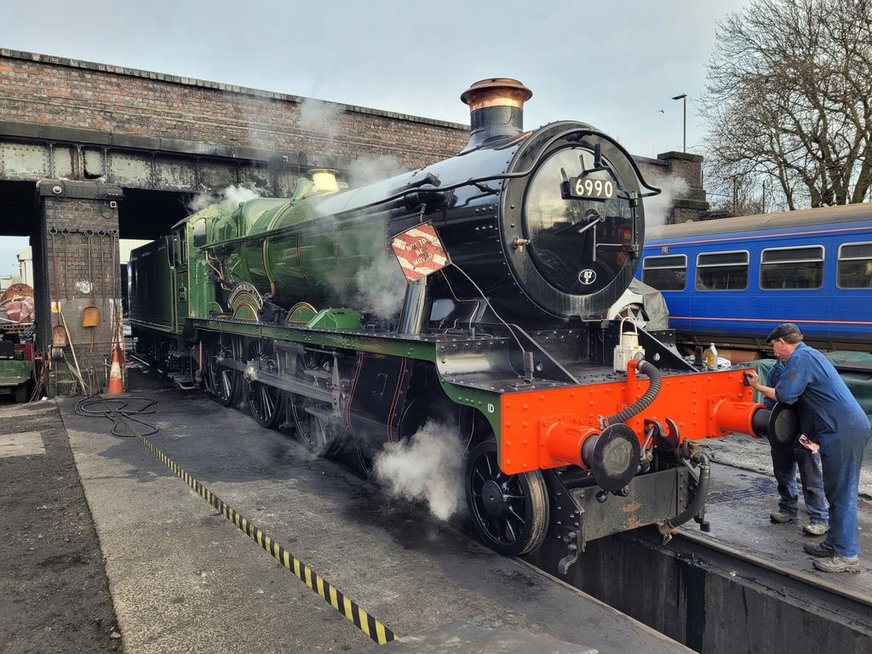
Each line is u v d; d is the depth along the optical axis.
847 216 9.46
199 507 4.69
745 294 10.85
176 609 3.22
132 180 9.96
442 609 3.28
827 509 4.26
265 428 7.32
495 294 4.24
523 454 3.32
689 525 4.37
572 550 3.44
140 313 14.59
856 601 3.19
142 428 7.34
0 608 3.26
